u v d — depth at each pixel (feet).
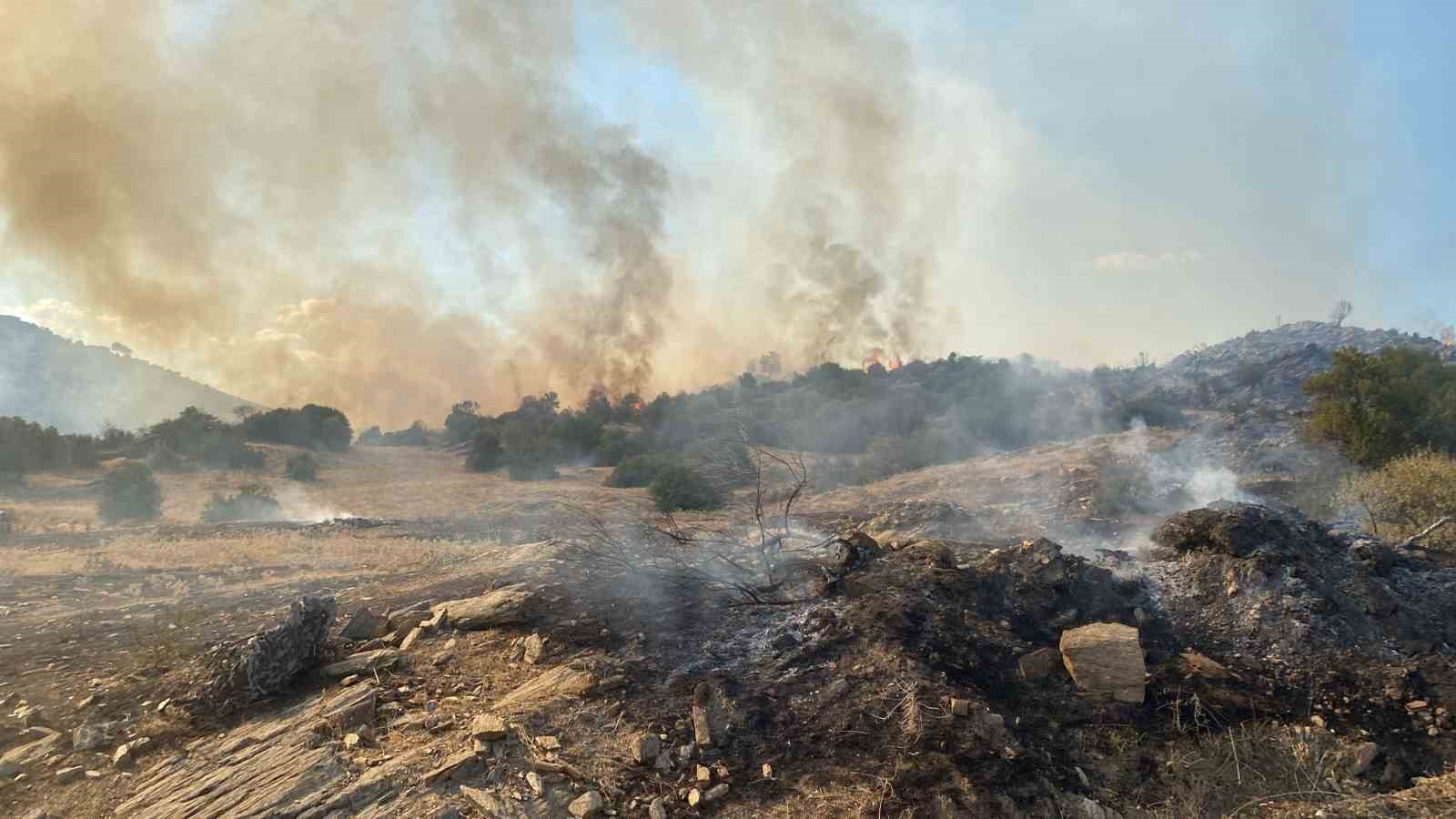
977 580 29.60
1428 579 30.07
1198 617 28.89
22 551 62.08
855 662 25.35
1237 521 31.45
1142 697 24.47
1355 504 48.62
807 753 21.99
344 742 21.63
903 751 21.79
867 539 32.19
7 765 21.01
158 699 24.44
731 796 20.53
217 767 20.86
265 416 192.13
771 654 26.45
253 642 25.21
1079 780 21.75
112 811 19.47
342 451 195.62
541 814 19.21
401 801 19.17
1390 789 21.42
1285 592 28.30
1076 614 28.45
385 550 61.21
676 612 29.89
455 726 22.49
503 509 107.04
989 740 22.25
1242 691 25.02
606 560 35.24
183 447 163.22
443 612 30.42
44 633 31.89
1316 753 22.38
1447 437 69.51
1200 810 20.85
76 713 23.82
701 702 23.71
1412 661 25.54
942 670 24.81
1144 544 40.88
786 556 34.68
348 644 28.60
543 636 28.02
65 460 148.66
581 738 22.06
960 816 19.89
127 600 40.37
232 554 58.70
